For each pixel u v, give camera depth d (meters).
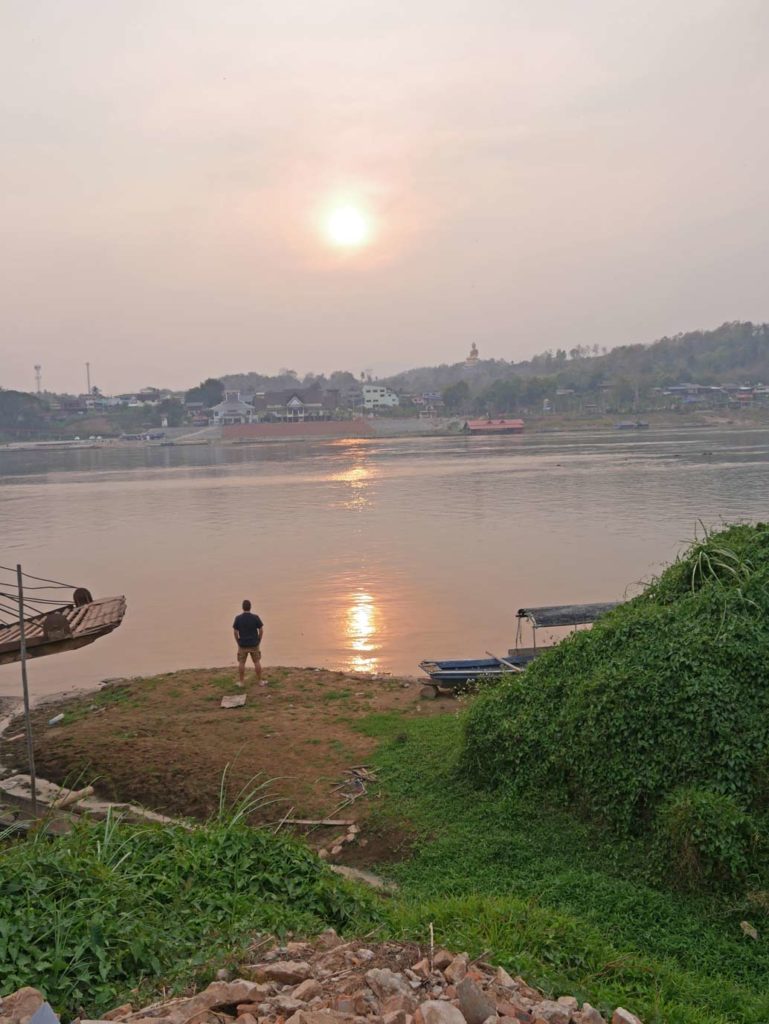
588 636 12.19
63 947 5.32
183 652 22.22
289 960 5.64
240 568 33.50
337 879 7.91
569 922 7.52
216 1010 4.85
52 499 64.81
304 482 70.62
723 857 8.49
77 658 22.08
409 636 22.70
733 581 11.99
